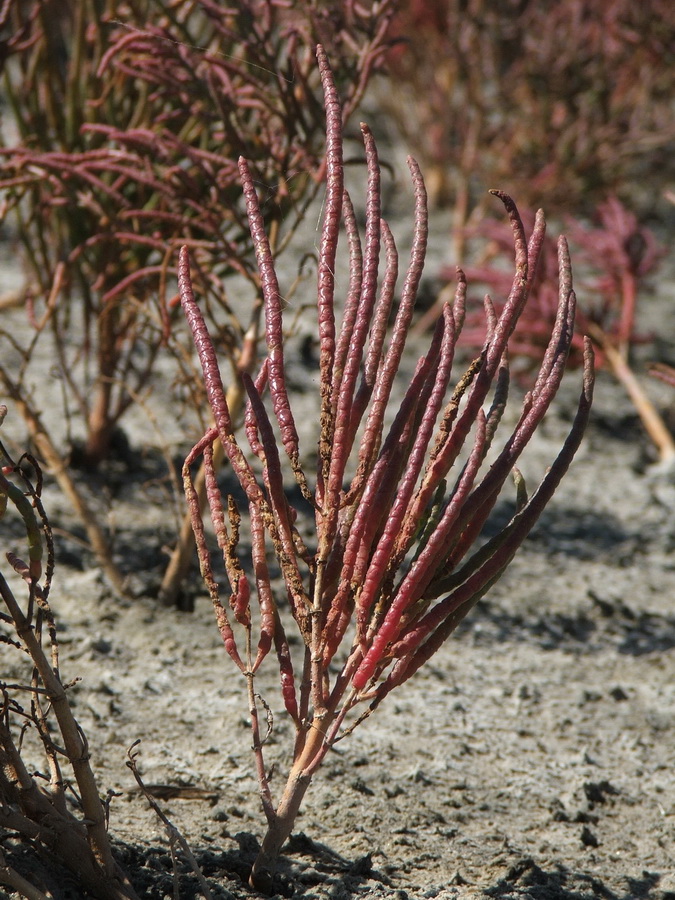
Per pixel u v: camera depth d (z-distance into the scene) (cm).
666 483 529
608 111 751
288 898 212
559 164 765
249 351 343
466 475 183
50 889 190
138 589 367
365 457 187
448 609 185
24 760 257
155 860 215
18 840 201
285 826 201
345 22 345
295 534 195
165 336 345
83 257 418
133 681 313
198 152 336
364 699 193
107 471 451
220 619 196
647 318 741
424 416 187
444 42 816
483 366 188
